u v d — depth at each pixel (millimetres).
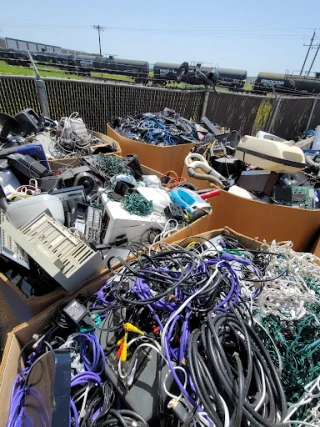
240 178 2992
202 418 921
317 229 2445
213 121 6488
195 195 2277
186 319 1181
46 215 1528
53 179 2387
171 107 5598
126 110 5059
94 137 3855
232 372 996
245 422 879
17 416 1013
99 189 2350
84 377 1101
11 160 2344
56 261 1296
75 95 4355
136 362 1129
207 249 1805
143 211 2049
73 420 995
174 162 3703
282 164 2436
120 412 1011
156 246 1861
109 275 1533
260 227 2469
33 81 3877
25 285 1455
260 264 1784
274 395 971
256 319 1296
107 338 1254
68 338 1240
